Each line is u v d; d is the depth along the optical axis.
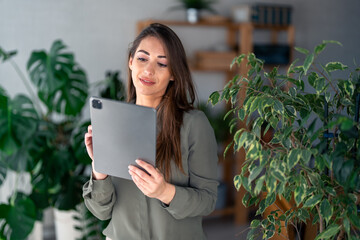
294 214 1.16
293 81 1.15
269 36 3.82
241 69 3.32
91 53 3.30
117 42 3.36
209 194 1.29
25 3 3.10
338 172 0.90
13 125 2.37
